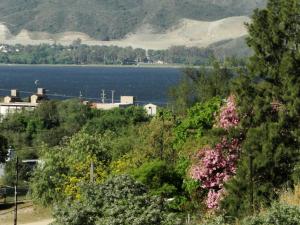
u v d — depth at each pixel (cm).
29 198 8231
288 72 3834
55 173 6800
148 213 2566
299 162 3525
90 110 13462
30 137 12788
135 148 5878
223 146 3853
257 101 3841
